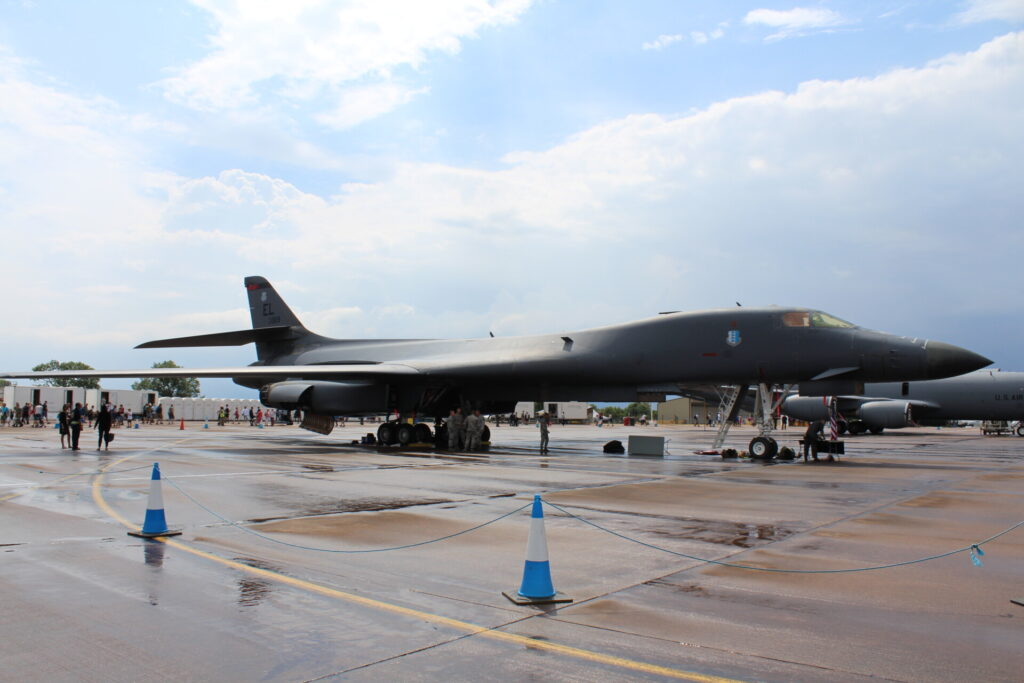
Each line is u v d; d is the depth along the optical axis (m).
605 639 4.64
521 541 7.84
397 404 25.39
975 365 18.36
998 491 13.04
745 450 26.52
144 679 3.95
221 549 7.32
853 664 4.23
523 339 24.59
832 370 19.38
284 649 4.43
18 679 3.94
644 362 21.50
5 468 16.03
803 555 7.23
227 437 34.59
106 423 22.69
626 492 12.42
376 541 7.79
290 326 30.48
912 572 6.53
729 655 4.36
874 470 17.58
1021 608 5.42
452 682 3.93
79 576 6.16
